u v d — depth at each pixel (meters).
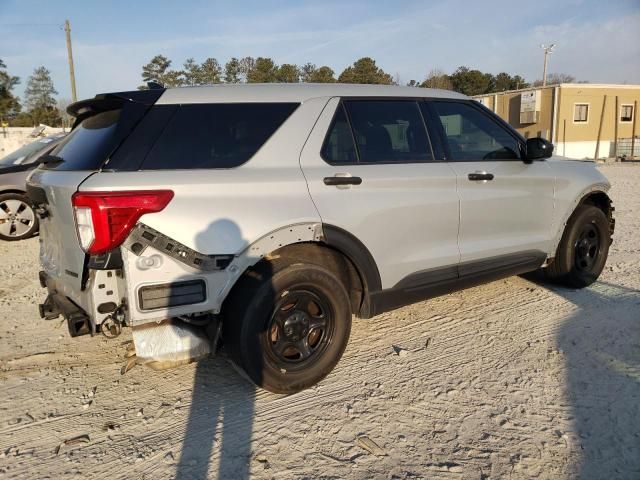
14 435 2.85
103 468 2.57
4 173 7.94
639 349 3.74
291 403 3.14
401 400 3.14
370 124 3.61
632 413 2.95
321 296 3.21
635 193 13.20
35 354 3.86
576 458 2.58
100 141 2.92
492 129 4.29
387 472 2.51
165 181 2.79
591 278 5.09
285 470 2.53
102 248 2.63
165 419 2.98
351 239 3.35
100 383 3.42
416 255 3.72
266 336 3.04
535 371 3.46
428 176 3.71
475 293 5.08
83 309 2.88
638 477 2.45
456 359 3.67
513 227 4.33
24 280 5.95
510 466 2.53
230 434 2.83
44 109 64.19
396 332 4.17
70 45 34.66
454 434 2.80
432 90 4.07
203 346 2.97
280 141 3.20
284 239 3.08
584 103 30.83
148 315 2.74
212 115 3.08
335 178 3.28
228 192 2.92
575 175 4.79
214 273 2.86
